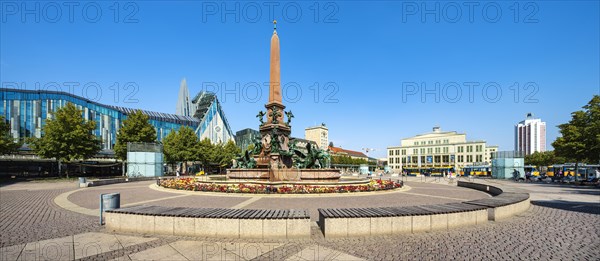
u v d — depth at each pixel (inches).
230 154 3371.1
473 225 427.2
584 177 1989.4
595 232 391.9
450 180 1763.0
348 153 7244.1
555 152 1807.3
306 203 645.3
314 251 303.4
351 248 314.5
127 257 283.6
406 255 294.7
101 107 3641.7
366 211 391.2
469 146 4933.6
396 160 5654.5
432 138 5344.5
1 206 621.3
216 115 5182.1
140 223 373.7
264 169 1015.0
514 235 372.8
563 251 311.0
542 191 1079.0
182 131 2780.5
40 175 2364.7
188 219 358.9
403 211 393.4
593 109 1596.9
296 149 1147.3
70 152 1889.8
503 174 2215.8
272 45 1178.6
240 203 639.1
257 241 336.8
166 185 982.4
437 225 395.2
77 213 529.7
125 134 2213.3
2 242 332.8
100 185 1258.0
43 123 3115.2
